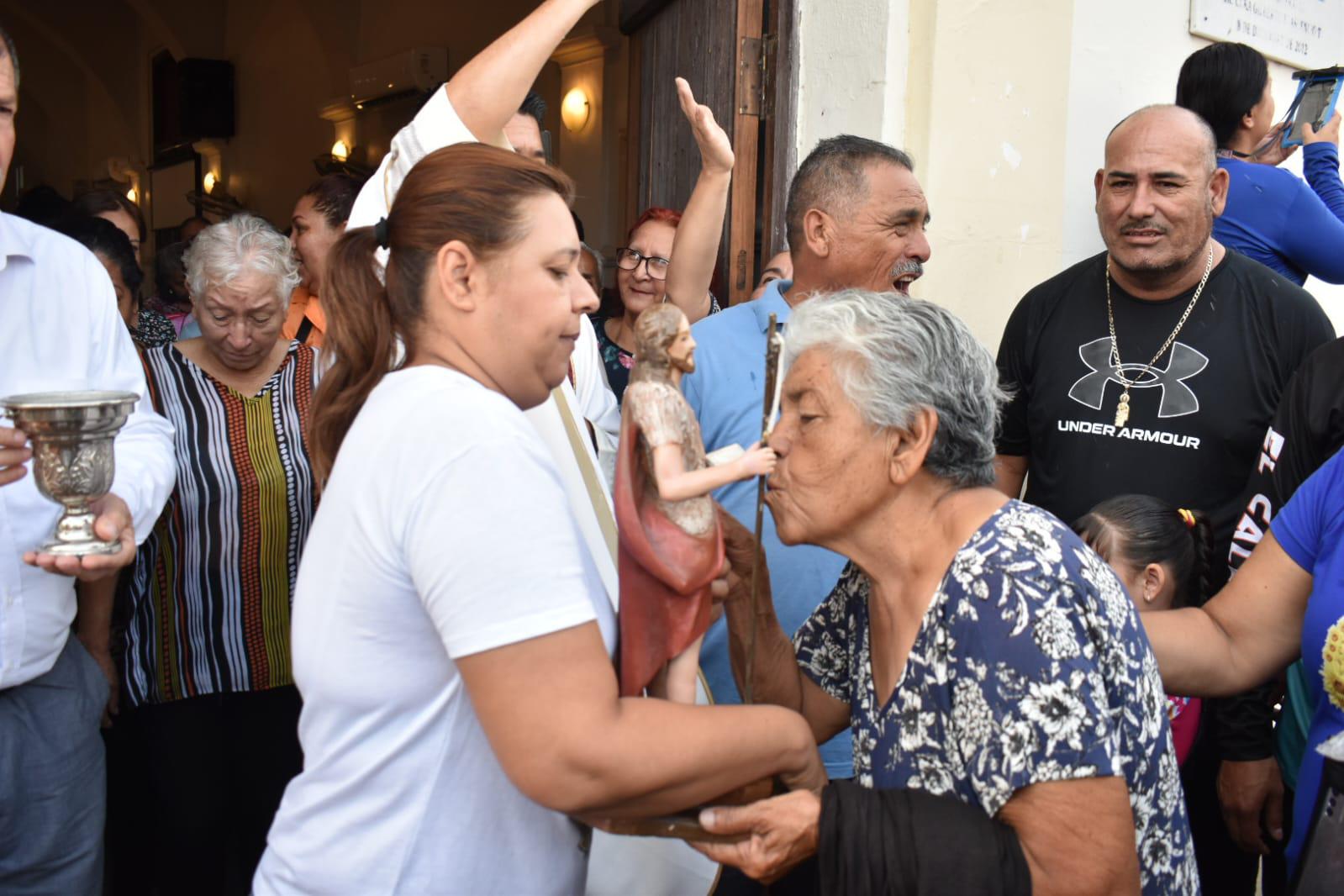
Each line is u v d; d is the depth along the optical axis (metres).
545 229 1.31
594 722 1.21
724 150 2.54
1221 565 2.59
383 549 1.26
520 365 1.35
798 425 1.47
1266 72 3.38
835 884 1.35
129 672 2.66
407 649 1.30
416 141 1.81
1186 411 2.62
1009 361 2.96
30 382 2.08
